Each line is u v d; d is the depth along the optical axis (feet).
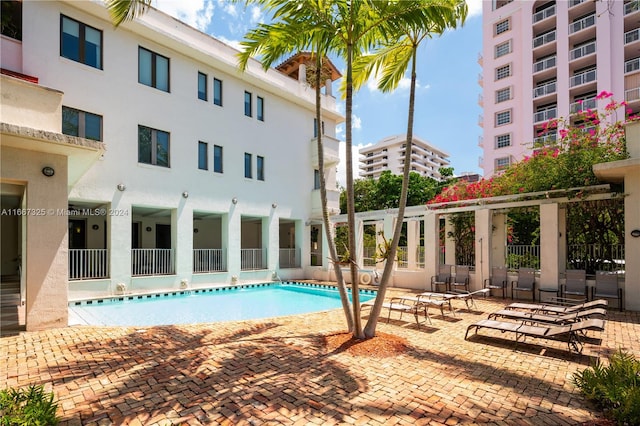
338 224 67.51
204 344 19.67
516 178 40.14
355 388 13.76
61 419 11.12
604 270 33.81
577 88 99.50
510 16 113.19
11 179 21.43
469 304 32.63
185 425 10.86
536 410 12.04
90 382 14.14
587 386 12.75
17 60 33.47
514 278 36.04
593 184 32.09
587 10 101.60
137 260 42.19
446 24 19.30
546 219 33.47
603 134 35.81
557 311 24.20
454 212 42.57
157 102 44.01
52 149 22.21
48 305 22.54
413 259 45.91
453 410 12.02
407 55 24.29
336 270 21.63
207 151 49.49
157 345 19.39
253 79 54.90
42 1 34.96
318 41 20.40
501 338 21.35
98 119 38.93
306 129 65.51
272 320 26.35
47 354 17.58
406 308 25.26
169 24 44.55
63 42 36.63
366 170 352.08
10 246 46.14
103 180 38.78
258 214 55.77
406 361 17.02
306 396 13.01
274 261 57.82
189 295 45.16
